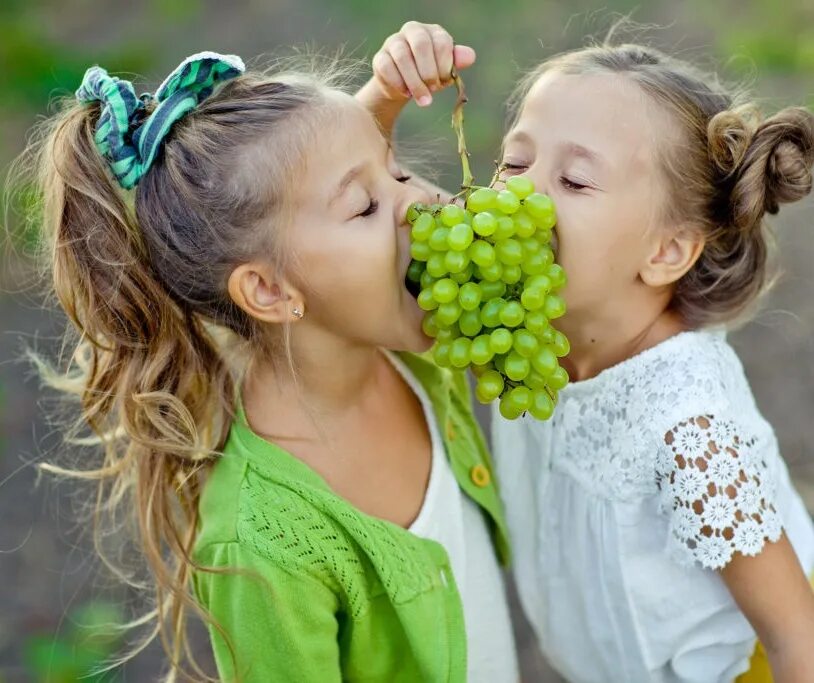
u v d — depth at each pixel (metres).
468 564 3.13
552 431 3.16
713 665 3.09
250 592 2.68
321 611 2.71
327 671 2.75
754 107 3.06
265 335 2.84
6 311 5.95
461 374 3.41
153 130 2.69
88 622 4.55
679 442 2.79
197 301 2.83
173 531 2.90
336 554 2.72
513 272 2.55
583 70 2.89
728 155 2.94
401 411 3.10
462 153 2.77
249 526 2.69
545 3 8.77
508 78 7.71
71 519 4.98
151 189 2.73
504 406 2.63
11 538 4.89
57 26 8.57
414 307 2.78
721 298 3.13
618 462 2.94
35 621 4.56
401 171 2.87
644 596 3.00
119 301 2.78
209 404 2.94
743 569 2.77
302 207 2.62
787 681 2.74
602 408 3.00
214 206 2.66
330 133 2.64
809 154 2.99
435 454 3.08
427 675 2.82
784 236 6.67
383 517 2.92
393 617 2.86
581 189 2.78
